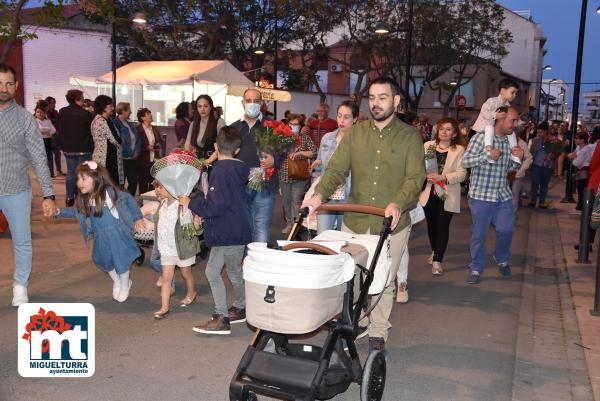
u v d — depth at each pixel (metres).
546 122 14.95
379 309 4.88
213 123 8.02
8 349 5.12
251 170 6.71
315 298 3.48
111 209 6.11
